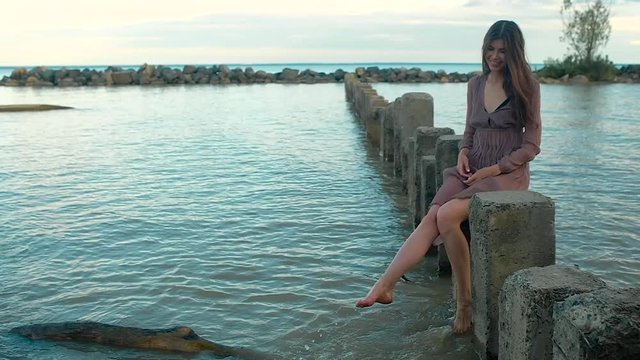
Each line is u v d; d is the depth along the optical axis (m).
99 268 6.35
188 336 4.56
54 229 7.82
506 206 3.75
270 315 5.12
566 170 11.42
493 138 4.48
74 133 18.67
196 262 6.48
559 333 2.71
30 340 4.60
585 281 3.22
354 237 7.38
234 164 12.77
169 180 11.09
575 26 51.41
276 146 15.42
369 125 14.77
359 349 4.46
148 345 4.46
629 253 6.53
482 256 3.89
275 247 7.01
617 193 9.44
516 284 3.32
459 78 52.56
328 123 20.83
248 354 4.39
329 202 9.21
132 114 25.09
